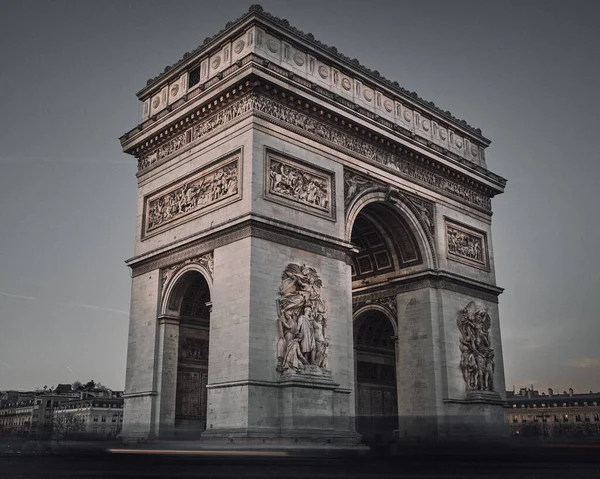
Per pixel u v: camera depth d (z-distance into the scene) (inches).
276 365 2415.1
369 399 3548.2
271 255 2502.5
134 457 993.5
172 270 2802.7
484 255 3622.0
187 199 2807.6
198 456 1051.9
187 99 2839.6
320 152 2810.0
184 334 2837.1
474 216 3604.8
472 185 3619.6
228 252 2532.0
